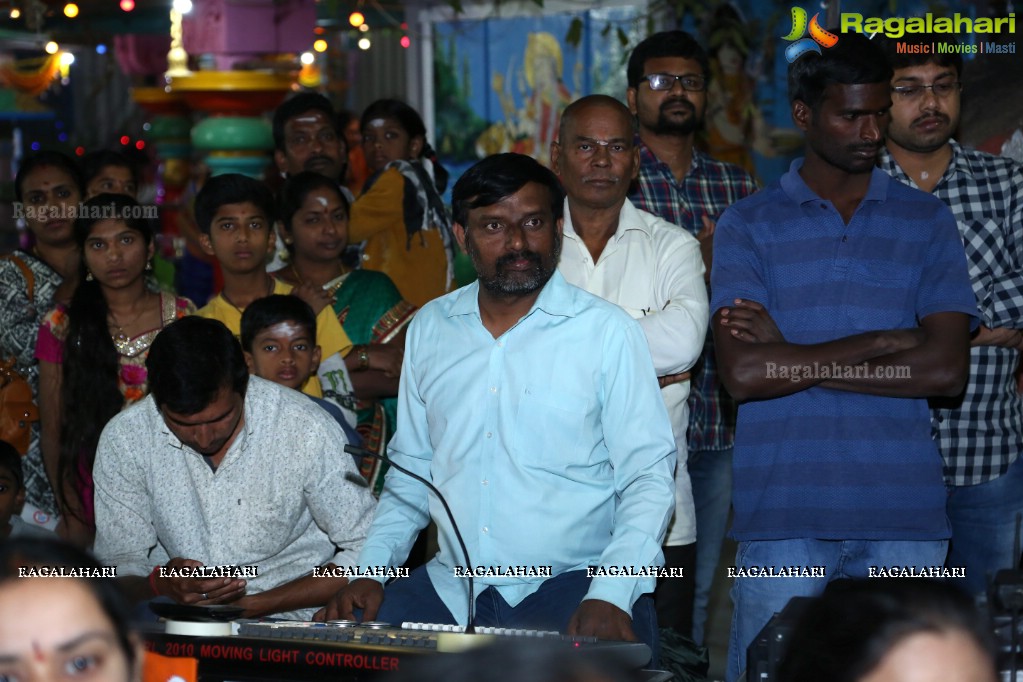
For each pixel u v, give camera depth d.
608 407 3.30
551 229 3.29
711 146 7.73
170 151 9.91
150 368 3.29
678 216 4.85
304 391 4.38
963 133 5.23
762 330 3.54
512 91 8.49
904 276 3.57
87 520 4.38
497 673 1.03
